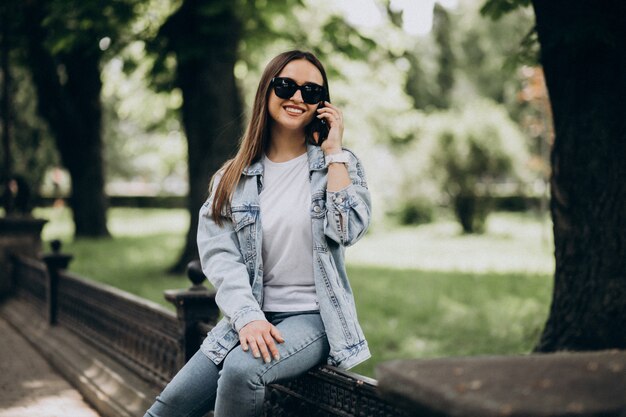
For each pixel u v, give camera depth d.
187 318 3.82
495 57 30.00
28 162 20.08
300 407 2.78
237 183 2.61
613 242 4.52
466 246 17.73
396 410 2.15
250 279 2.58
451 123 21.45
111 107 25.50
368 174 22.50
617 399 1.19
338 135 2.54
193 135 11.11
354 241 2.53
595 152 4.56
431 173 21.75
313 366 2.53
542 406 1.17
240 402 2.39
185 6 9.69
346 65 17.59
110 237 19.45
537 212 28.64
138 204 41.88
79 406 4.91
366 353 2.54
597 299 4.58
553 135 4.82
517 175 21.39
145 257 14.71
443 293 10.07
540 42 4.79
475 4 30.38
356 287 10.71
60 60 17.61
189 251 11.66
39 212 31.83
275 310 2.57
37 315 7.94
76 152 18.86
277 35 10.59
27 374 5.88
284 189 2.60
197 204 11.30
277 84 2.59
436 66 32.75
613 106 4.51
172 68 11.66
